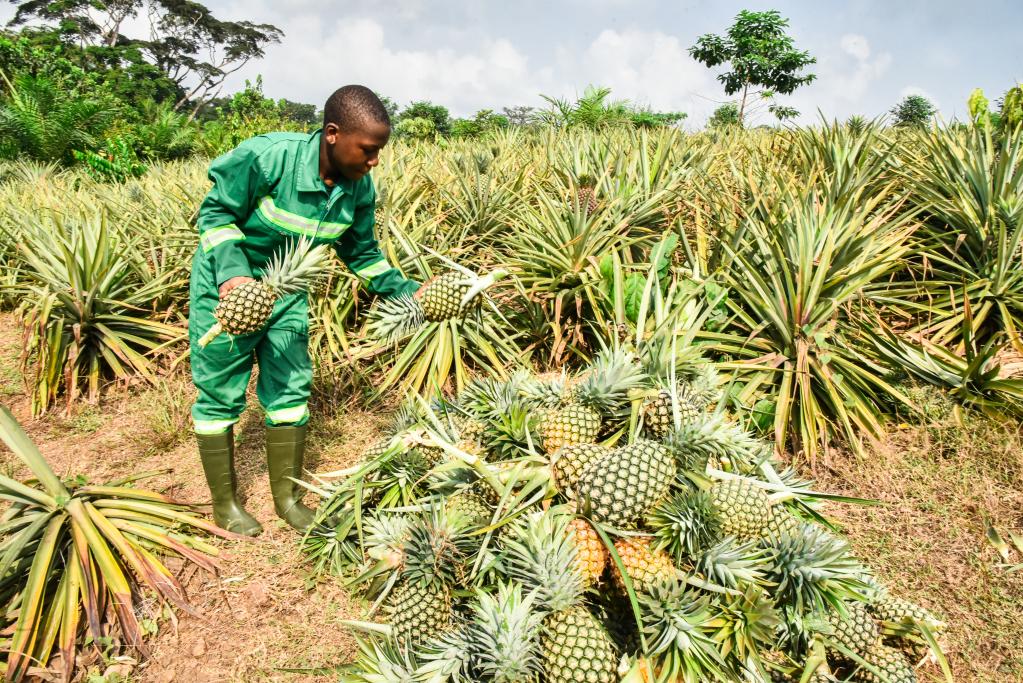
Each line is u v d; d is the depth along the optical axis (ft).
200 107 225.97
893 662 6.51
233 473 9.50
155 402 14.07
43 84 63.77
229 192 8.02
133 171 46.21
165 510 9.28
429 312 8.28
